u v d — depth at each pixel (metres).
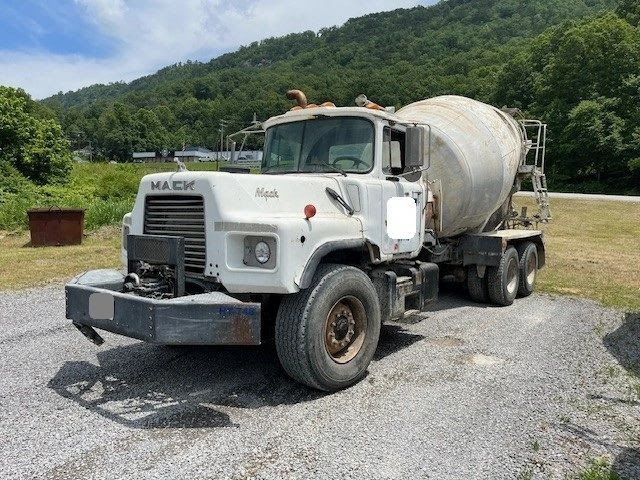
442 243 8.43
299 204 4.90
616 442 3.89
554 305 8.82
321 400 4.64
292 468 3.46
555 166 54.12
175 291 4.56
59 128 28.38
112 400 4.60
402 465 3.51
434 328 7.16
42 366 5.45
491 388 4.93
